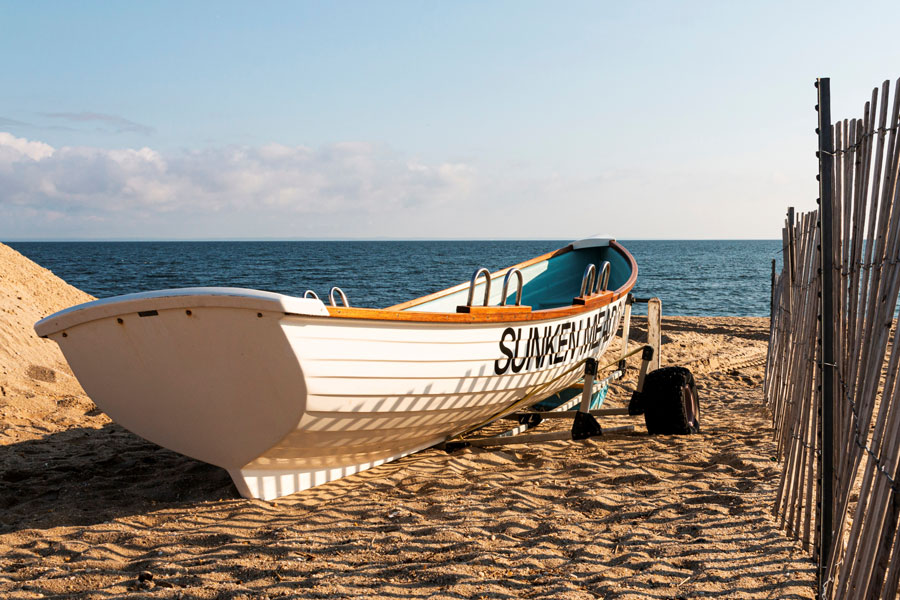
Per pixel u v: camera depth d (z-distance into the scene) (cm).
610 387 948
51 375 912
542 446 636
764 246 17950
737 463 552
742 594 325
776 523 412
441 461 584
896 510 245
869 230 290
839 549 303
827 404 324
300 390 407
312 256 10200
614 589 333
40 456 602
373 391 455
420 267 6894
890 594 238
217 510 464
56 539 412
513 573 355
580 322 670
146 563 374
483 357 532
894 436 249
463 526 422
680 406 623
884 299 272
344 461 529
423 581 346
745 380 1023
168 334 407
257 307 374
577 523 427
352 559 376
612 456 593
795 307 581
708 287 4003
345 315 409
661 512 441
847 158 316
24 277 1290
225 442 451
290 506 479
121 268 6212
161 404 445
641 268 6194
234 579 353
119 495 498
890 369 262
